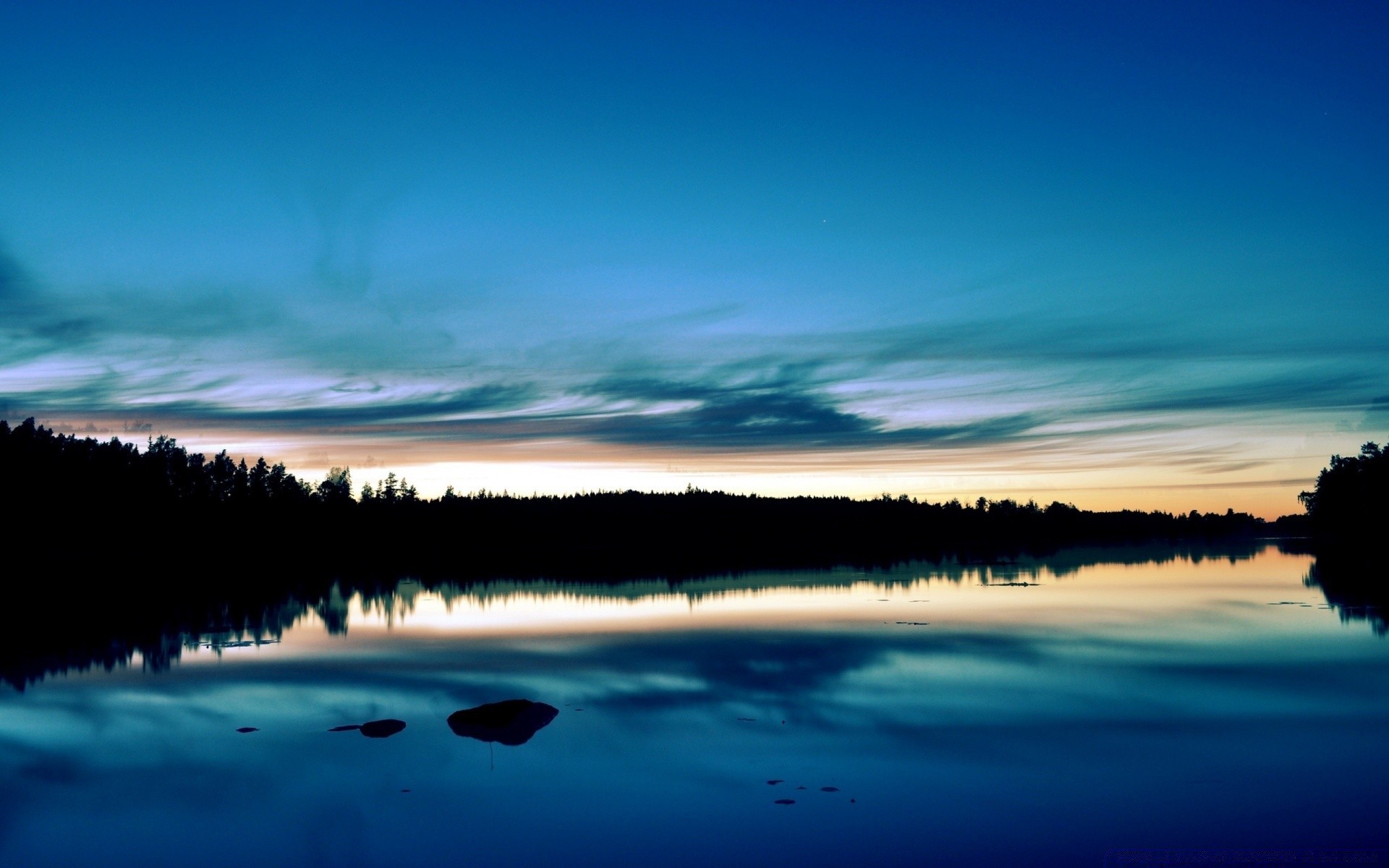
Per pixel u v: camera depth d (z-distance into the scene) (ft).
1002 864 43.01
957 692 78.23
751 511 540.52
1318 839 45.42
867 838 46.16
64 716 71.56
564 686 82.02
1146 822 47.98
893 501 556.92
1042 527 559.79
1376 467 343.87
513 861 43.98
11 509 284.61
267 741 63.77
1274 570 229.66
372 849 45.55
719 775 55.83
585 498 570.87
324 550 379.96
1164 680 82.64
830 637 111.65
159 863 44.39
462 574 244.01
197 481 388.98
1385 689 77.97
